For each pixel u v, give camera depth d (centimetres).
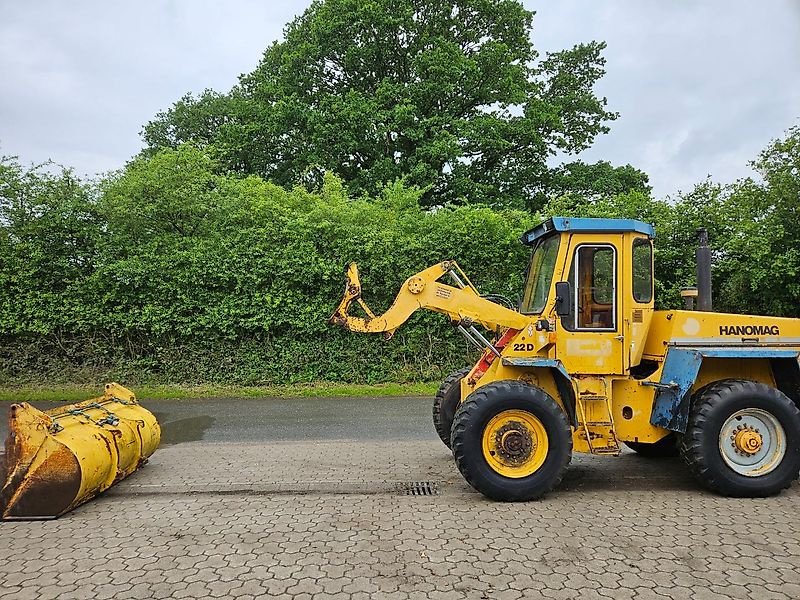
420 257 1282
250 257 1252
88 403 650
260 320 1255
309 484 602
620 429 591
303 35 2469
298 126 2311
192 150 1392
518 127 2248
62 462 510
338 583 383
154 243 1266
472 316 606
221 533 471
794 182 1160
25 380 1237
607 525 481
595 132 2556
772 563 407
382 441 805
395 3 2256
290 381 1267
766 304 1238
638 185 2480
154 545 449
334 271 1259
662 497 557
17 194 1257
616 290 587
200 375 1262
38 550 443
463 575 392
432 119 2152
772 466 557
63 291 1251
